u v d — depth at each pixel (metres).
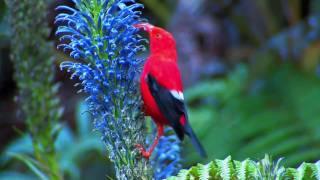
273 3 15.07
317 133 11.53
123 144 6.43
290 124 12.02
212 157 11.80
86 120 11.99
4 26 11.49
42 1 8.84
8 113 16.86
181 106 7.44
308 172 6.43
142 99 7.40
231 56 14.94
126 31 6.32
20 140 12.22
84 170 13.35
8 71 17.02
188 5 14.68
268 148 11.46
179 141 7.70
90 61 6.36
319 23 13.72
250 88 13.23
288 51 13.59
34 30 8.78
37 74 8.83
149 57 7.65
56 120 8.93
